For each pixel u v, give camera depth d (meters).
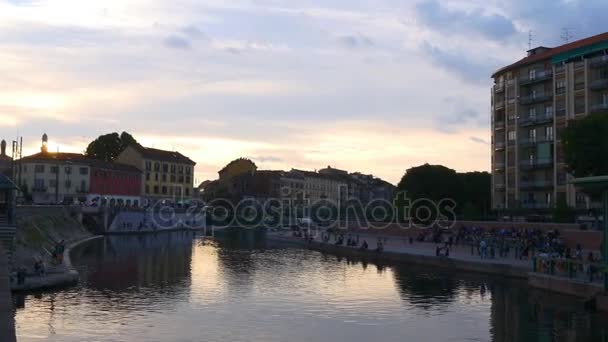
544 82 98.06
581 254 58.62
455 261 68.69
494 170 108.12
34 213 90.06
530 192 99.12
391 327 37.31
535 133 99.38
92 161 156.38
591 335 34.69
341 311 42.53
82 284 53.28
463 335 35.09
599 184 41.28
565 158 72.38
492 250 69.56
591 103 87.94
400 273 66.69
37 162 146.75
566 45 98.12
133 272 64.19
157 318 38.91
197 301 45.88
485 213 108.19
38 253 66.75
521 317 39.84
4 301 23.39
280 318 39.78
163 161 186.88
